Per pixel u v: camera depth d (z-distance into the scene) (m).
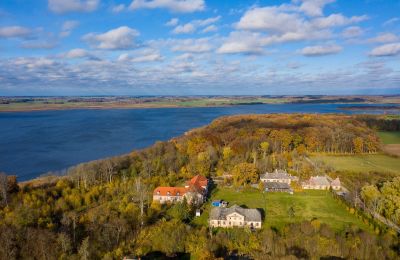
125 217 138.25
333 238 119.69
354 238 119.31
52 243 117.31
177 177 196.12
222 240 120.88
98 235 124.50
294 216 145.12
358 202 158.88
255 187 182.38
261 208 154.75
